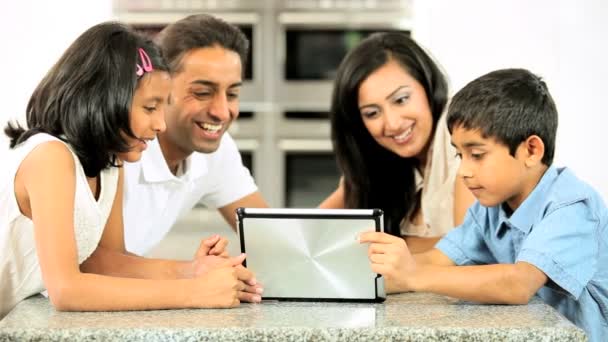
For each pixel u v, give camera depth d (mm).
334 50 3883
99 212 1634
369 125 2131
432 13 3768
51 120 1587
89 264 1719
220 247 1707
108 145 1576
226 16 3852
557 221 1588
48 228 1498
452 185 2125
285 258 1576
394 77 2078
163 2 3787
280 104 3916
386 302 1587
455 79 3754
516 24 3707
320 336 1360
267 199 3963
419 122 2105
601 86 3686
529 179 1646
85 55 1567
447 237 1831
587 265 1582
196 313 1476
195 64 1957
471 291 1518
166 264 1703
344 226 1537
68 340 1355
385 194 2246
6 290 1675
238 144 3936
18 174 1565
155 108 1614
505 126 1570
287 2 3854
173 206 2227
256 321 1411
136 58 1567
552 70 3699
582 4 3668
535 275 1543
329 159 3945
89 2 3576
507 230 1720
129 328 1364
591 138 3709
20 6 3539
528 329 1359
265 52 3885
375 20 3842
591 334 1664
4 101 3521
